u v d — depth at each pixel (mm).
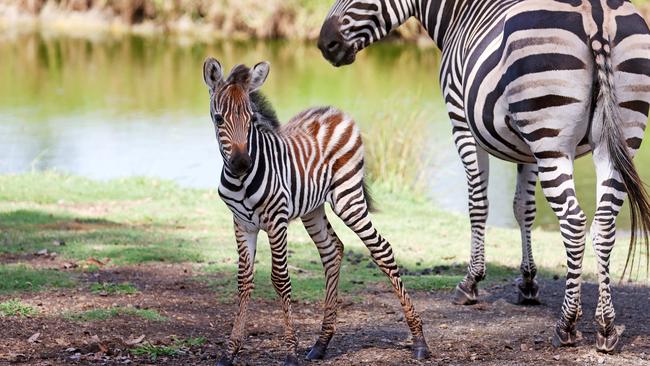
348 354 8000
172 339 8359
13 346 7957
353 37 9938
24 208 14695
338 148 7742
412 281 10812
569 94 7410
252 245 7426
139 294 9953
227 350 7473
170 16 49250
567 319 7879
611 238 7578
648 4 36312
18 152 20656
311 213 7863
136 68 35531
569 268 7715
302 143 7551
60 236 12805
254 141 7047
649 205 7285
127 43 43062
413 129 18094
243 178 6984
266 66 7090
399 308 9703
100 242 12555
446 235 14117
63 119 25016
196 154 20766
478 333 8641
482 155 9508
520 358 7742
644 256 12555
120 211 14898
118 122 24719
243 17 46469
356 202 7777
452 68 9273
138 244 12578
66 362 7629
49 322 8688
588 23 7414
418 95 19062
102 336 8344
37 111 26234
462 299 9852
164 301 9719
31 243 12305
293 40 44750
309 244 13086
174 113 26266
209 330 8758
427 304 9891
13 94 29234
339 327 8961
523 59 7523
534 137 7578
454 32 9375
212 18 48031
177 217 14617
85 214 14578
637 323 8859
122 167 19375
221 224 14266
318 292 10211
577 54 7379
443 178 18875
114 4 51031
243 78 6883
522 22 7613
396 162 17844
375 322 9148
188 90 30516
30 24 50156
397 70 34344
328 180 7707
